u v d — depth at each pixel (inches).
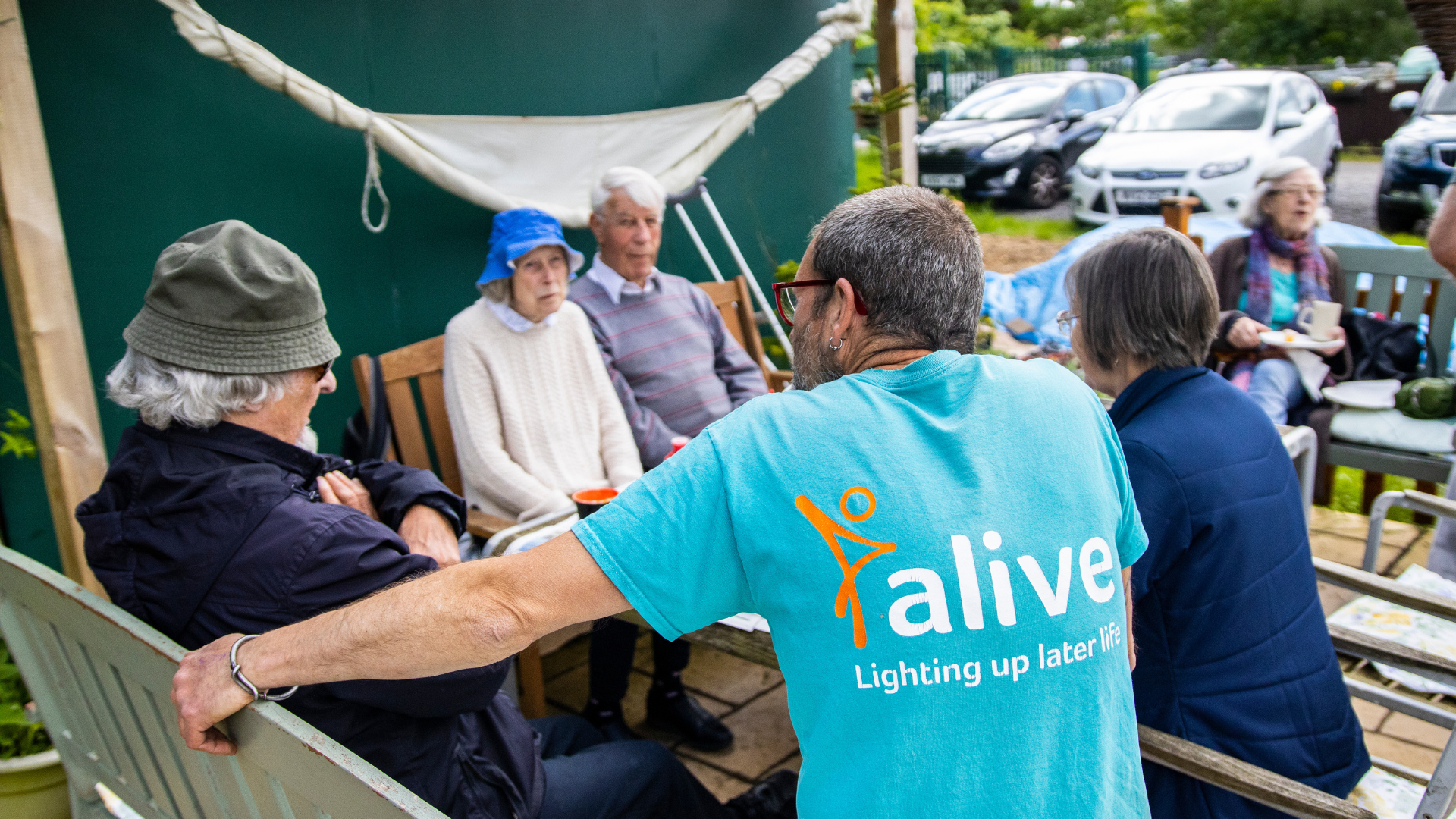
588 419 116.6
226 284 55.1
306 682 46.2
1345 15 628.1
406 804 40.4
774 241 187.8
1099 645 42.1
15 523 106.7
